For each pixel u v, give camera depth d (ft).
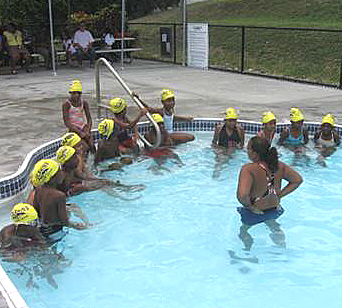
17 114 31.55
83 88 41.24
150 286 13.65
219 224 17.35
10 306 10.39
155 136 25.04
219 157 24.23
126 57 63.46
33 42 58.44
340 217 17.92
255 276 14.11
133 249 15.67
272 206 16.52
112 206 18.80
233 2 110.01
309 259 14.99
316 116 30.50
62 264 14.61
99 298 13.04
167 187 20.71
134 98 25.61
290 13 93.81
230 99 36.65
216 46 78.02
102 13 62.03
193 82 45.50
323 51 66.59
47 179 15.53
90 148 24.30
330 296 13.16
